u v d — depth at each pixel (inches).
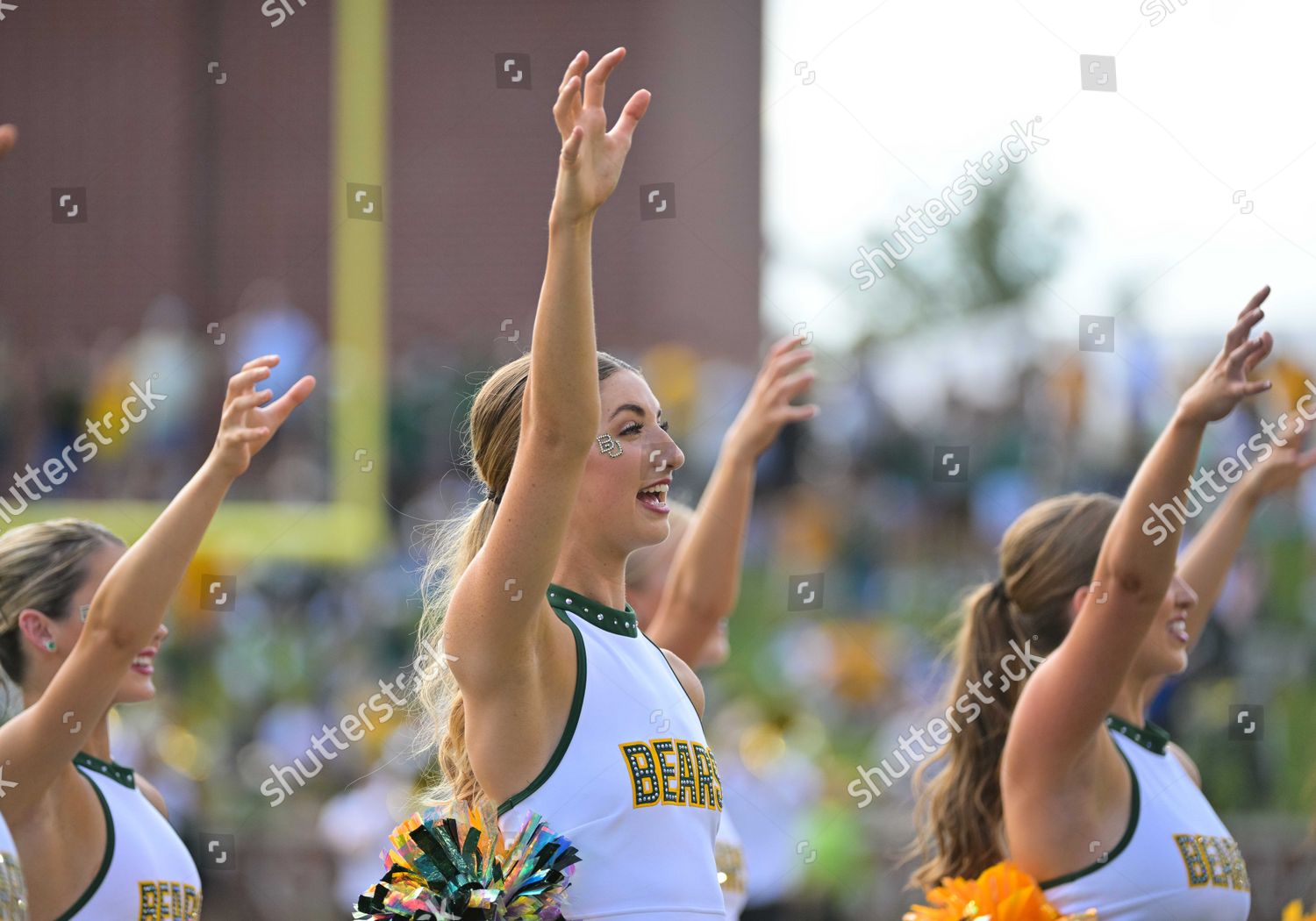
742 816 978.7
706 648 536.7
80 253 1624.0
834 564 1344.7
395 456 1464.1
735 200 1609.3
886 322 1523.1
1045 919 433.7
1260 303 417.4
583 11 1635.1
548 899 335.6
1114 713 478.9
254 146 1636.3
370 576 1331.2
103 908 427.5
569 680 350.9
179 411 1480.1
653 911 339.0
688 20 1617.9
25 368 1489.9
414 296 1631.4
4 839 337.1
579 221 320.2
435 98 1647.4
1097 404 1378.0
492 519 392.5
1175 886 453.7
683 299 1608.0
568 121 327.3
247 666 1194.0
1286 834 904.9
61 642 442.9
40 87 1638.8
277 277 1615.4
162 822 459.5
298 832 1005.2
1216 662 1099.9
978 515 1375.5
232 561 1310.3
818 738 1103.0
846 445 1434.5
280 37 1641.2
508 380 389.4
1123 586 427.5
